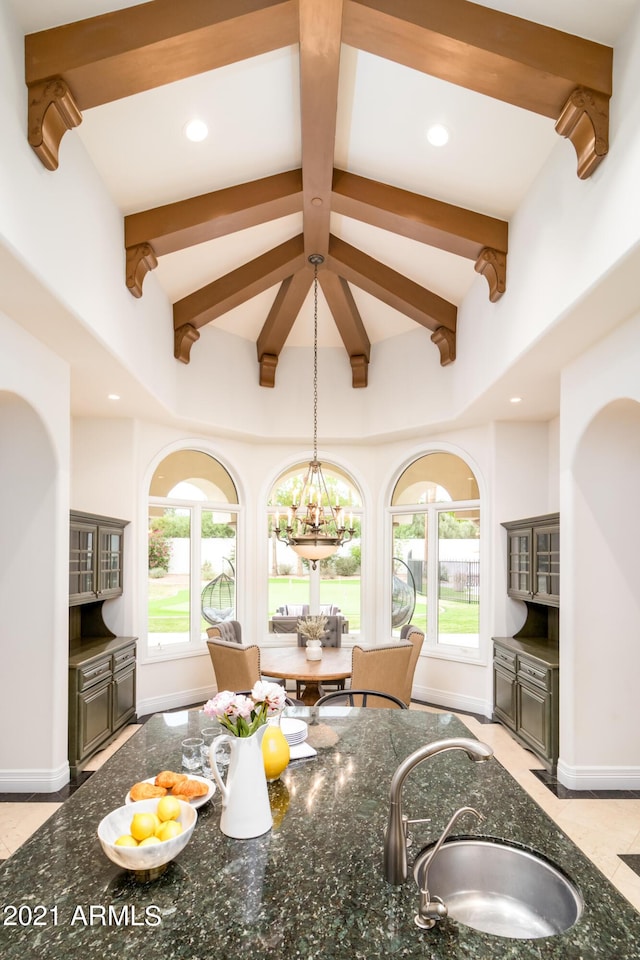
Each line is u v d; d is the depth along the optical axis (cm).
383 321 612
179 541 604
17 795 362
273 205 397
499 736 478
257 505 658
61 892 129
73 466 541
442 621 609
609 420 358
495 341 427
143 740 226
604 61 261
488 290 446
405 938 115
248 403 628
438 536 621
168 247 405
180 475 609
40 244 265
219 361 600
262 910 123
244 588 644
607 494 378
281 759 185
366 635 657
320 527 486
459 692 570
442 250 448
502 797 179
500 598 543
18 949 112
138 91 274
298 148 375
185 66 268
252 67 300
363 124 351
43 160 267
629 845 304
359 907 125
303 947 112
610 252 257
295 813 167
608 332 332
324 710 271
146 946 112
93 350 364
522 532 501
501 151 341
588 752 374
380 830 157
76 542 434
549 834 156
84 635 522
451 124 333
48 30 256
